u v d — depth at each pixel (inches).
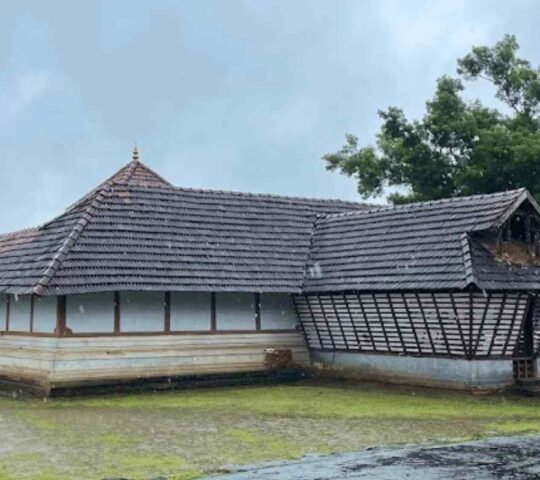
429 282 649.6
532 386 656.4
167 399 650.2
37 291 617.0
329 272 761.6
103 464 398.0
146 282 675.4
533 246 696.4
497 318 650.2
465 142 1239.5
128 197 775.7
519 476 370.6
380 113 1311.5
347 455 420.5
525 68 1279.5
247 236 802.8
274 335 781.9
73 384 660.1
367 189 1310.3
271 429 502.0
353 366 758.5
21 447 442.3
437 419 539.8
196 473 378.0
